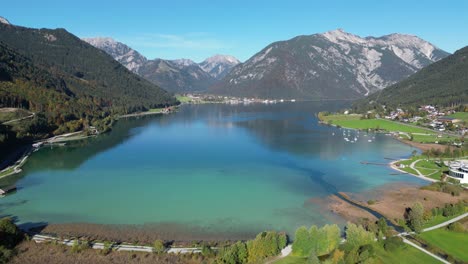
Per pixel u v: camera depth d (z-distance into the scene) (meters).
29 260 84.69
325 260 79.31
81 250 89.56
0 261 83.06
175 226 108.12
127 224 109.31
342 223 110.00
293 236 100.88
